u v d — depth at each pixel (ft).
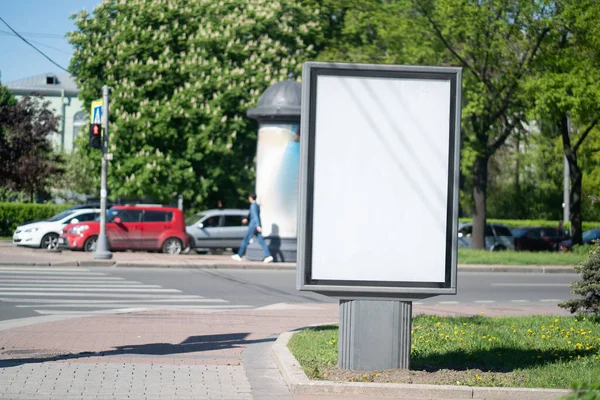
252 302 117.39
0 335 80.84
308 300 121.90
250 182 308.40
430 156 62.49
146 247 213.66
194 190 295.89
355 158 62.28
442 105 62.49
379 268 62.28
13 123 293.43
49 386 57.36
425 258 62.44
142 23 297.53
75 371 62.95
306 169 62.08
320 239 62.13
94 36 297.12
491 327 89.51
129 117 284.41
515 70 231.71
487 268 204.85
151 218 214.90
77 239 209.97
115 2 298.76
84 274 153.58
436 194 62.54
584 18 214.48
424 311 111.65
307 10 317.01
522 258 216.33
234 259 194.08
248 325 92.68
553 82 215.72
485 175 256.11
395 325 62.28
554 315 102.63
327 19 325.42
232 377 63.00
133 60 294.46
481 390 56.59
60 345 75.66
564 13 215.31
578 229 260.42
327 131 62.23
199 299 118.52
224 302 116.16
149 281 143.02
